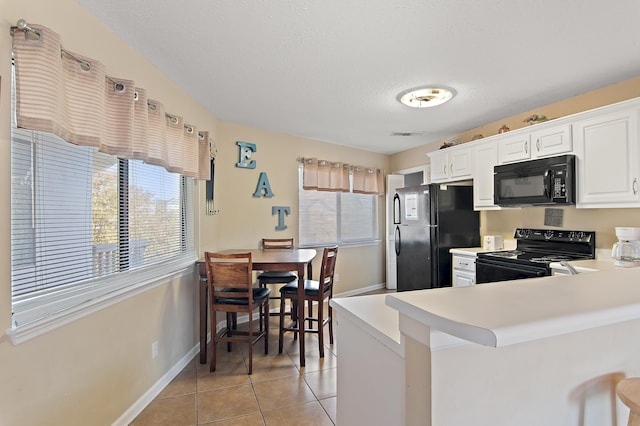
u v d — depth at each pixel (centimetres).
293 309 322
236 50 208
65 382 147
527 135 293
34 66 122
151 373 216
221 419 194
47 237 142
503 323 63
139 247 210
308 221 440
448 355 73
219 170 351
